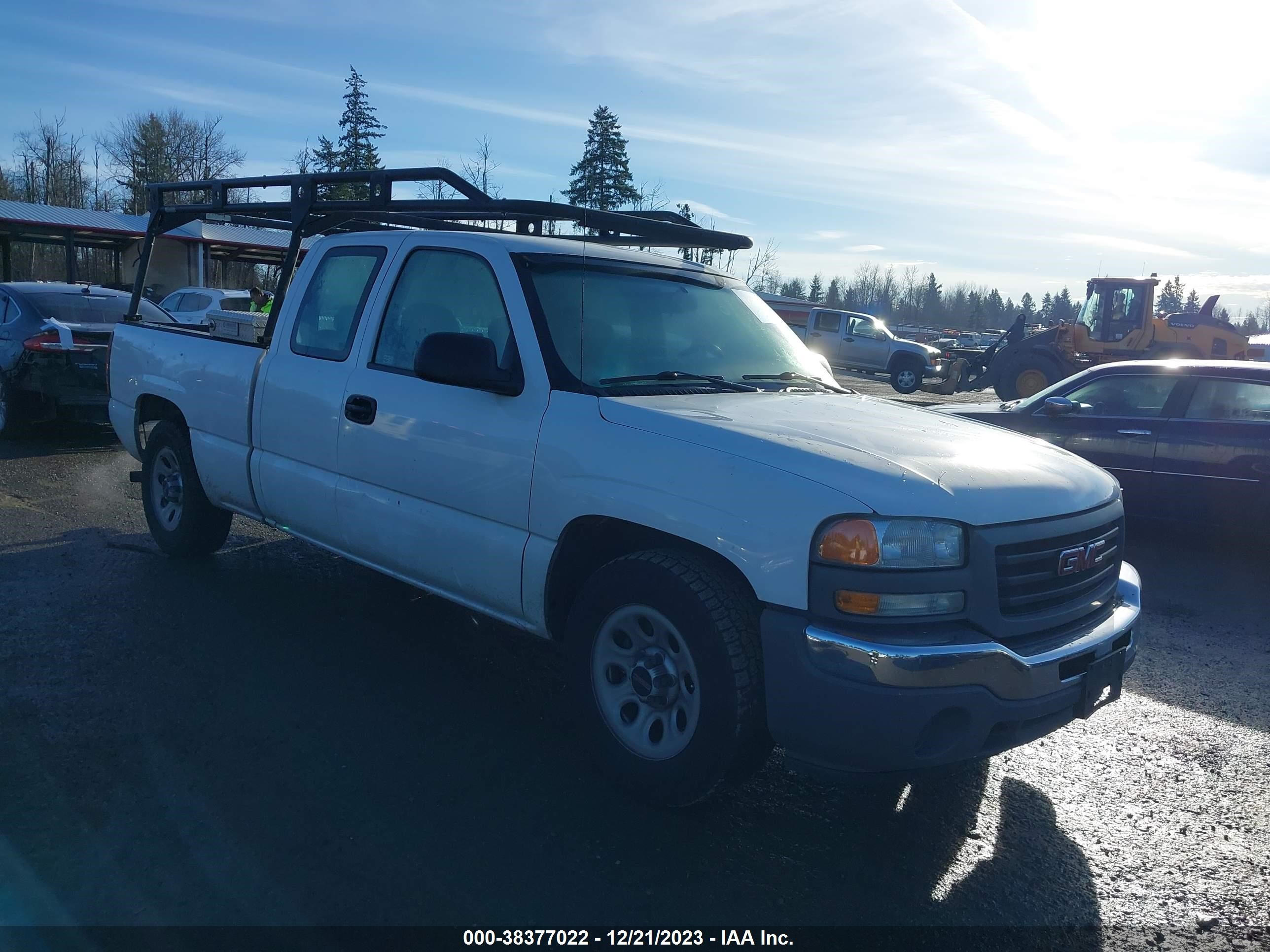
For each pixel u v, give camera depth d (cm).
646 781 325
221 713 391
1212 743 420
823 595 283
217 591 544
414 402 404
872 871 307
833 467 298
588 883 290
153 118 6228
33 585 541
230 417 516
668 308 427
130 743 362
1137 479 789
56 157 6166
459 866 294
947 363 2630
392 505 415
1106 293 2125
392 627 503
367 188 558
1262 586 686
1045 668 296
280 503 487
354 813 321
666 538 330
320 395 453
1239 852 329
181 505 589
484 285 399
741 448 312
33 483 827
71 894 272
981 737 285
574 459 343
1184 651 543
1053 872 313
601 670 344
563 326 379
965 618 288
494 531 372
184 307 2066
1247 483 736
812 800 353
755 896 289
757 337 453
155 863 288
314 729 382
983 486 304
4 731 366
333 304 471
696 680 308
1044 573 309
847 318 2825
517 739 383
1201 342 2097
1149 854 327
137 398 604
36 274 5081
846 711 276
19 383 1009
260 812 319
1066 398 843
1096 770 389
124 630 477
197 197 5309
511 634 505
